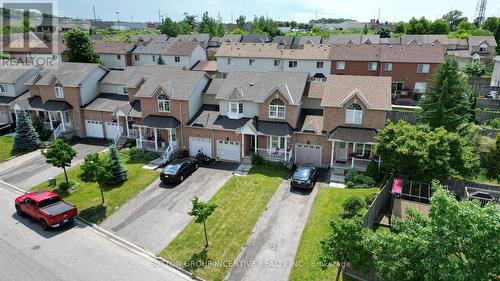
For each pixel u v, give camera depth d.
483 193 27.14
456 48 91.25
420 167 27.22
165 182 32.84
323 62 63.62
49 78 46.78
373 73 60.47
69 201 30.59
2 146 43.91
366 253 16.48
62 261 22.47
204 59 80.50
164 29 139.00
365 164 33.41
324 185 31.55
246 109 37.97
